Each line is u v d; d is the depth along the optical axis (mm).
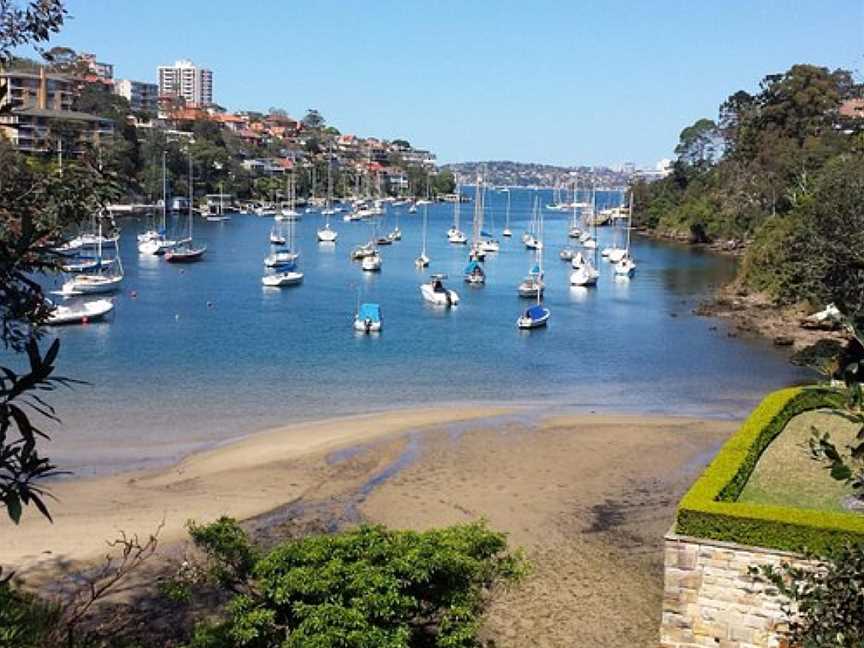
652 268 99938
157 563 21234
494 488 27312
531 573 20406
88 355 47594
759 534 15570
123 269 84375
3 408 5770
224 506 25719
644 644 17531
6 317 6664
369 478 28375
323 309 66250
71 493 26672
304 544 14086
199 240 116312
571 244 129250
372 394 41406
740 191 120375
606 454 31109
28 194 8016
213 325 58156
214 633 13734
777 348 54500
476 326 61219
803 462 21078
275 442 32656
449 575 14000
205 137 179875
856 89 119375
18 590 14008
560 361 50469
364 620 12648
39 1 8680
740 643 15742
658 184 159750
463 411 38062
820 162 104125
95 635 13836
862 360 5699
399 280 84938
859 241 38531
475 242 113375
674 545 16156
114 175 9094
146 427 34656
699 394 42938
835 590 6227
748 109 138500
